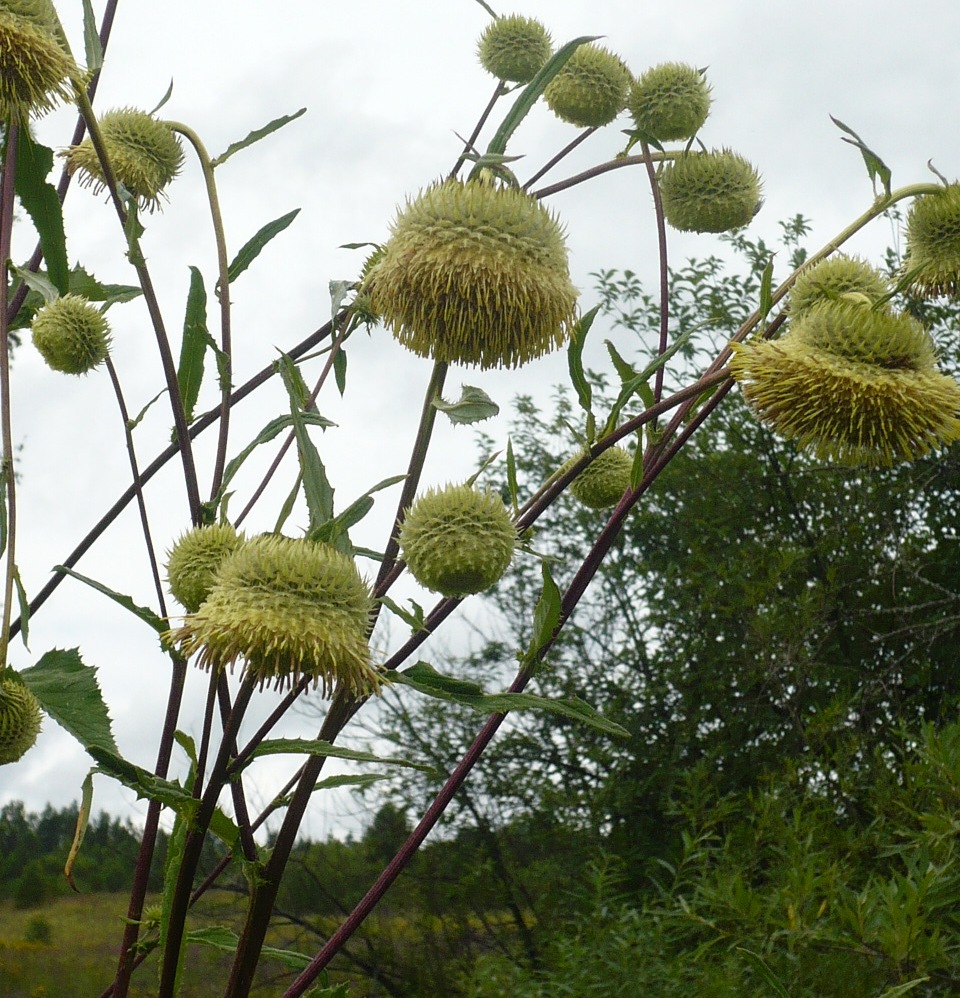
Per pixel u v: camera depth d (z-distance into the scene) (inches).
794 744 57.7
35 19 12.6
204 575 12.6
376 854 66.1
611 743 63.8
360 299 16.2
